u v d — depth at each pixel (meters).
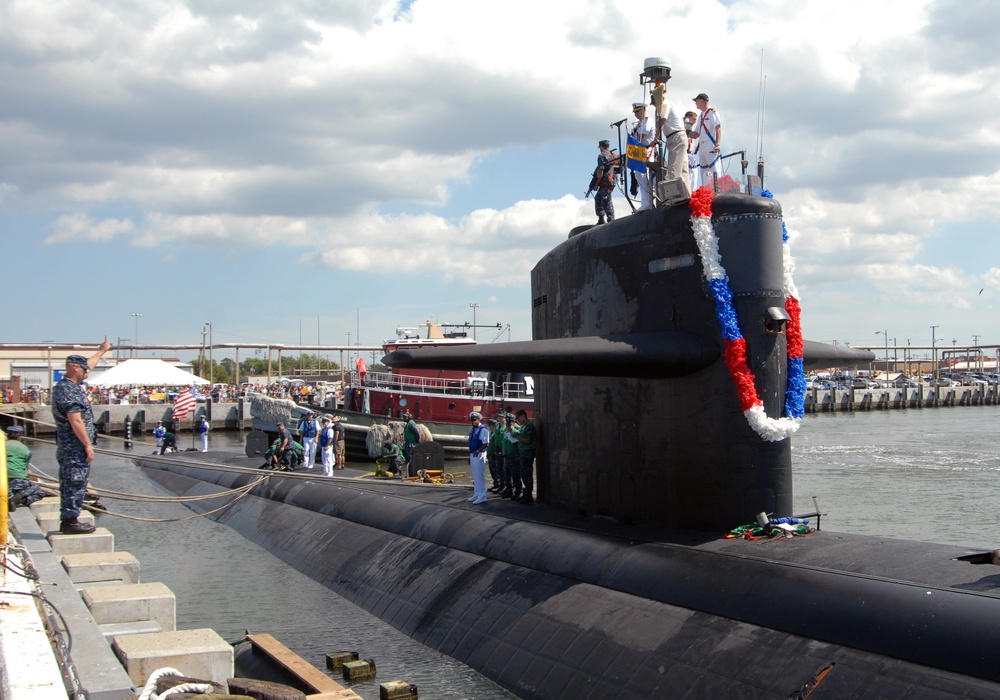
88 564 9.10
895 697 5.65
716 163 10.64
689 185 8.91
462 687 8.38
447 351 8.22
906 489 25.27
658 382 9.29
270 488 19.27
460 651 9.19
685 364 8.62
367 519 14.29
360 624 10.88
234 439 47.97
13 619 5.52
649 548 8.61
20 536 10.63
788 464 8.71
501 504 12.47
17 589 6.32
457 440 33.94
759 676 6.38
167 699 4.59
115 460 33.84
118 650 6.39
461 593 10.13
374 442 30.70
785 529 8.45
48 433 46.19
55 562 9.16
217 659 6.36
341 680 8.82
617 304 9.84
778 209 8.78
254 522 17.95
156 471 27.61
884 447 37.44
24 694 4.25
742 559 7.79
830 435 44.34
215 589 13.02
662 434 9.27
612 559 8.74
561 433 11.12
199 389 64.62
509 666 8.36
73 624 6.64
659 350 8.44
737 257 8.69
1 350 71.88
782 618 6.81
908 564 7.07
